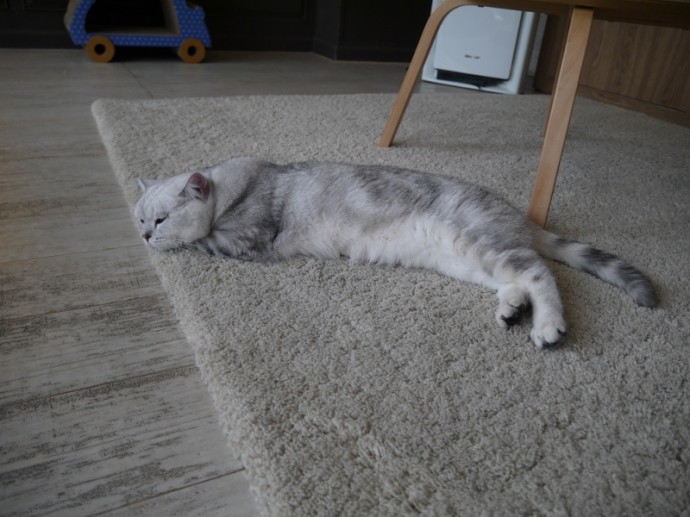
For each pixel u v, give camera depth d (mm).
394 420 805
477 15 3256
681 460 766
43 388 848
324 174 1271
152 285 1145
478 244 1136
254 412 799
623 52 3025
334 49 4102
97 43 3273
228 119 2273
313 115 2428
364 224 1209
